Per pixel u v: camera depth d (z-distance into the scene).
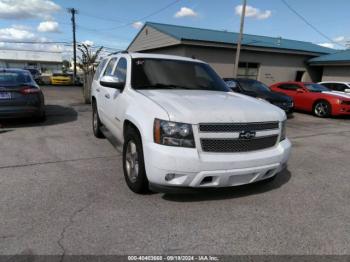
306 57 23.89
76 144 6.10
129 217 3.20
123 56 5.10
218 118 3.18
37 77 33.75
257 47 20.62
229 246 2.76
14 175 4.29
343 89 14.47
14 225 2.97
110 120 5.07
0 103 7.16
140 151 3.49
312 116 12.55
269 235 2.97
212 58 19.64
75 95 18.48
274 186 4.25
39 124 8.16
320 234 3.03
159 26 22.19
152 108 3.37
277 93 11.54
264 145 3.49
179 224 3.10
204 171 3.11
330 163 5.53
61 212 3.26
